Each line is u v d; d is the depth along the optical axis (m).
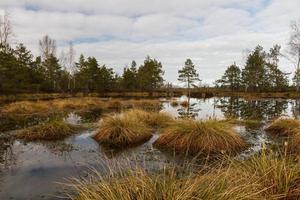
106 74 61.56
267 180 4.02
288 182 3.90
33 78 49.34
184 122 9.18
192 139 8.23
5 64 38.41
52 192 4.95
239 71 66.88
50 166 6.57
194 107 26.75
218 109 24.42
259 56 61.25
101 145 8.87
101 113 19.56
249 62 61.31
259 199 3.46
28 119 15.85
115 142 9.09
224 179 3.54
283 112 21.30
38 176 5.84
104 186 3.58
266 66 62.69
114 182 3.86
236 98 46.84
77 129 11.73
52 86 54.28
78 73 59.06
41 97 39.47
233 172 4.38
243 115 19.12
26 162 6.94
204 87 80.94
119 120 10.13
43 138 9.99
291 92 55.25
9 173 6.07
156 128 11.98
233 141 8.21
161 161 6.88
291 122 11.67
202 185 3.47
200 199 3.03
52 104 24.72
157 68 73.81
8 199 4.70
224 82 68.56
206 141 8.01
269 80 62.97
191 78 66.62
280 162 4.42
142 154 7.68
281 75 62.47
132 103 29.12
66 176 5.79
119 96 48.97
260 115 19.09
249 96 50.94
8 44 40.50
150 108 24.33
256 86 63.16
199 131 8.41
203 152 7.71
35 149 8.38
